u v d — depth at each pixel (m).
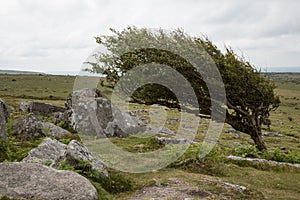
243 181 10.62
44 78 119.81
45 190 7.29
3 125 12.83
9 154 10.89
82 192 7.40
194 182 9.69
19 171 7.84
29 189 7.24
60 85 104.44
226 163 12.65
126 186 8.95
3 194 6.92
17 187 7.26
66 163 9.10
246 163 12.74
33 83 105.69
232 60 17.52
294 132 42.53
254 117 18.42
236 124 18.44
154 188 9.03
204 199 8.24
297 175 11.80
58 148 11.19
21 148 12.81
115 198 8.12
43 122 16.28
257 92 17.67
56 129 16.11
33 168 8.06
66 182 7.69
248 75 17.44
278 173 11.96
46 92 84.81
